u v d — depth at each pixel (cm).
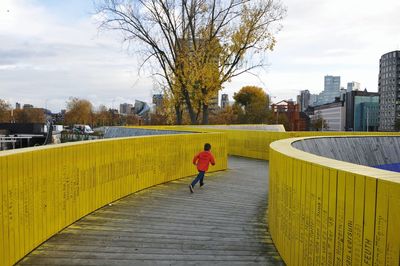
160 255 553
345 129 15962
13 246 497
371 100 15650
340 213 350
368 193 308
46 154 595
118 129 2589
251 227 706
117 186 904
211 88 3114
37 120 8950
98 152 805
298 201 462
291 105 6694
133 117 7462
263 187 1120
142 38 3112
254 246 598
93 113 9338
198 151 1338
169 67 3180
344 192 344
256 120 7000
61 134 4391
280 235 557
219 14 3064
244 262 530
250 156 1958
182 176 1249
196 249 581
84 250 565
